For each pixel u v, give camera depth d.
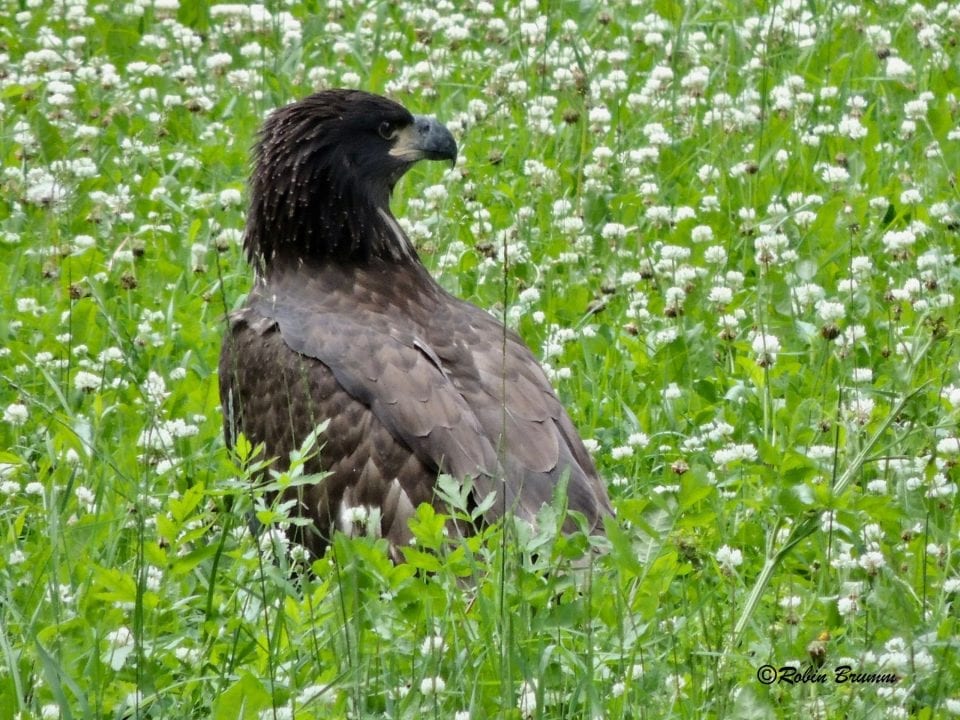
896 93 17.20
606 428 12.48
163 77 18.03
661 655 9.20
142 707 8.88
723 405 12.44
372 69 18.31
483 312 11.65
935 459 10.65
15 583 10.20
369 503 10.43
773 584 9.98
